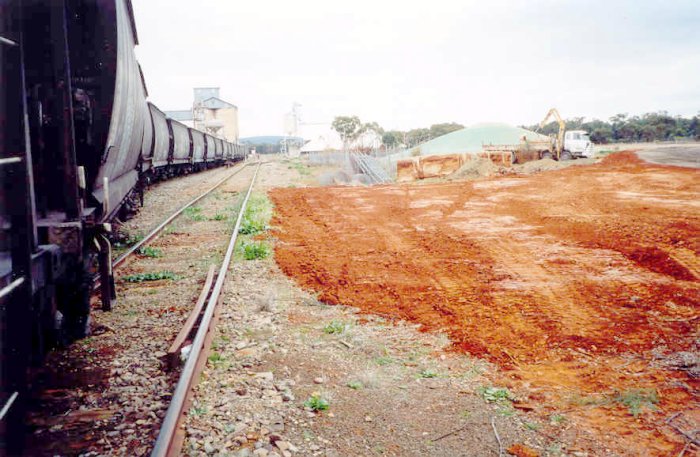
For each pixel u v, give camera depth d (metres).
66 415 4.19
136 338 5.92
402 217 16.81
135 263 9.70
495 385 4.98
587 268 9.41
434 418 4.38
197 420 4.14
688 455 3.78
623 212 15.62
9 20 3.09
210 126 92.25
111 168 7.66
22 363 3.41
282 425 4.19
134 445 3.79
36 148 5.01
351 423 4.29
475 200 20.27
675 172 26.61
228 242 11.80
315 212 18.45
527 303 7.41
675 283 8.28
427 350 5.85
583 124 96.81
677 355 5.54
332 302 7.59
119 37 6.18
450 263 10.08
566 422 4.28
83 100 5.71
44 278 3.98
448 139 54.53
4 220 3.53
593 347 5.80
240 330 6.31
